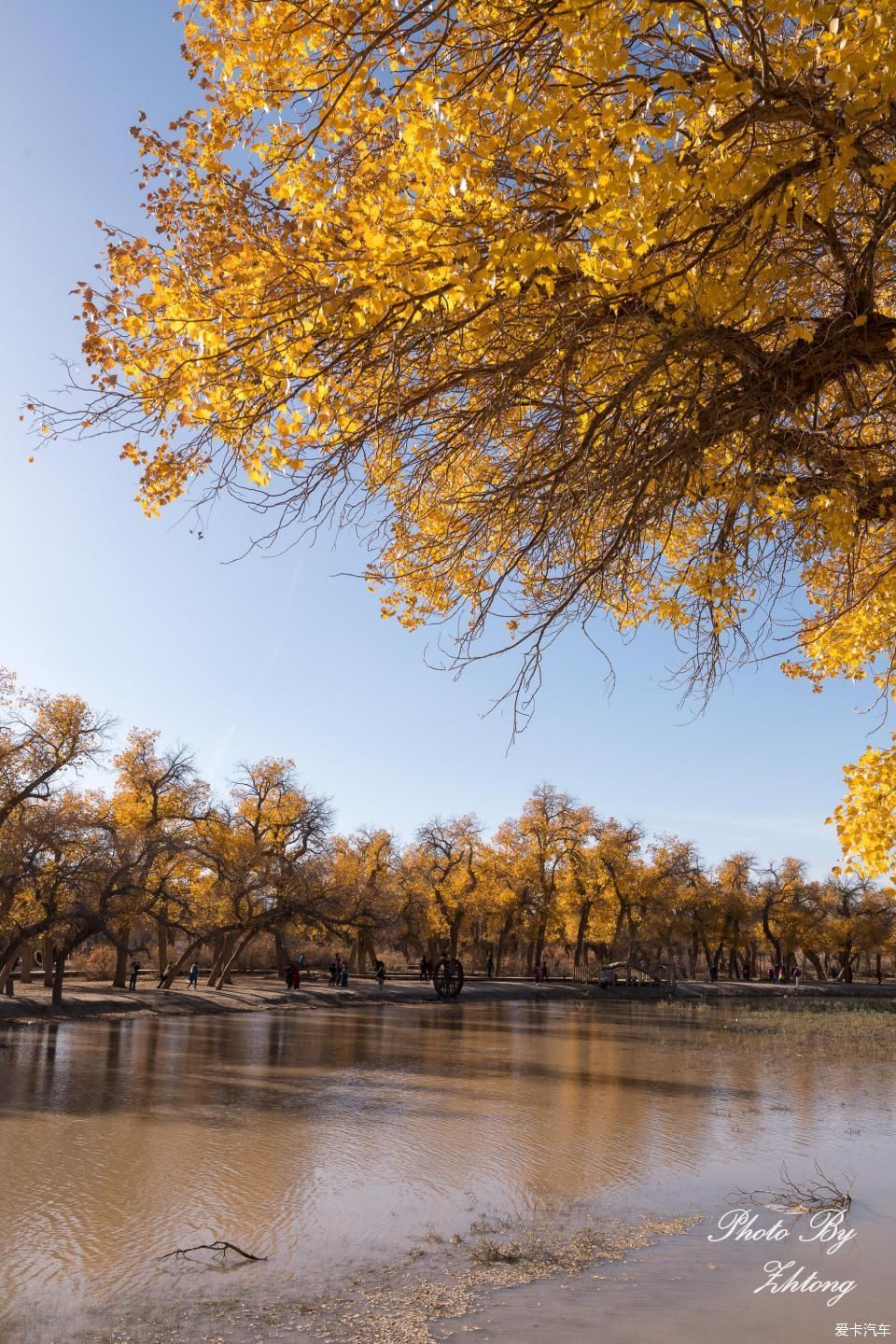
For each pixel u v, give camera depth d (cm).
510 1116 2058
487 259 442
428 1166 1598
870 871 667
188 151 504
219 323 479
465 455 559
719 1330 905
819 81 442
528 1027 4300
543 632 507
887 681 678
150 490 536
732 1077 2745
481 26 437
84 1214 1288
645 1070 2880
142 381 502
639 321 483
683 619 644
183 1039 3331
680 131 435
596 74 400
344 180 493
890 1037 4003
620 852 7825
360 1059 2961
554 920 7650
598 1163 1639
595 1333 900
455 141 439
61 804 3953
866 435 618
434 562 554
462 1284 1038
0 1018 3619
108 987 4806
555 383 497
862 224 537
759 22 404
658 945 8438
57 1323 923
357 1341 883
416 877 7412
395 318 486
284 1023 4075
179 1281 1044
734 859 9612
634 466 472
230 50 484
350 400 564
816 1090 2517
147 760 4891
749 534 501
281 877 5153
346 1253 1149
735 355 486
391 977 7319
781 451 529
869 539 677
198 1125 1877
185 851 4531
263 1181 1480
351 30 442
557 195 486
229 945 5828
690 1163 1645
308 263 467
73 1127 1819
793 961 10600
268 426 518
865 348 478
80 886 3697
